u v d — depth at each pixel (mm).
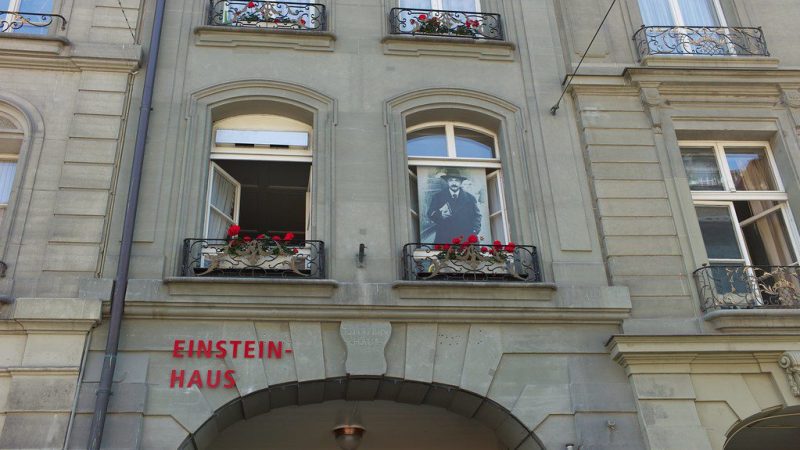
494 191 9406
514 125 9438
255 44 9453
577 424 7473
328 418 9484
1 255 7516
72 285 7418
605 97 9664
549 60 9984
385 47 9719
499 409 7586
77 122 8375
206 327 7512
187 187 8359
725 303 8258
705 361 7820
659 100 9656
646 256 8508
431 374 7594
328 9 9938
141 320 7438
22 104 8430
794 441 9555
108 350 7059
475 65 9828
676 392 7629
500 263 8359
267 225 9328
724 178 9656
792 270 8727
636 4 10656
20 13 8906
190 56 9234
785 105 9859
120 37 9047
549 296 8039
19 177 7969
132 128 8539
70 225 7754
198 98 8945
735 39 10508
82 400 6910
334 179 8609
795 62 10328
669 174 9148
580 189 9000
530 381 7691
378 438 10305
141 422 6922
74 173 8062
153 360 7258
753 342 7816
